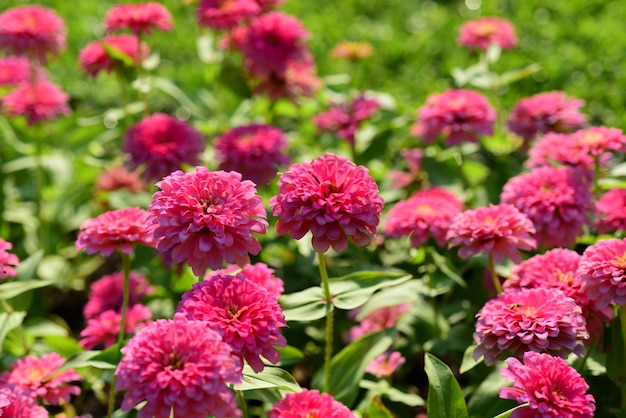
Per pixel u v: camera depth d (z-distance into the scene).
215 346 0.88
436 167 1.38
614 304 1.03
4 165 1.48
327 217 0.94
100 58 1.36
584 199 1.11
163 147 1.24
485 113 1.29
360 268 1.24
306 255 1.23
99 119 1.57
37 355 1.17
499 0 2.33
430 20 2.32
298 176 0.96
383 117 1.51
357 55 1.55
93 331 1.13
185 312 0.92
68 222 1.47
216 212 0.93
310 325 1.26
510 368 0.93
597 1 2.27
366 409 1.09
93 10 2.26
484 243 1.04
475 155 1.50
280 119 1.71
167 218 0.92
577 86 1.75
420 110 1.32
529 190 1.12
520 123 1.32
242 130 1.27
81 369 1.18
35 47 1.39
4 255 1.02
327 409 0.93
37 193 1.45
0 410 0.96
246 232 0.93
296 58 1.39
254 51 1.37
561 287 1.02
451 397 0.96
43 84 1.43
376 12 2.41
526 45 2.00
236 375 0.88
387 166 1.51
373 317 1.20
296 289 1.28
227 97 1.60
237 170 1.25
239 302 0.92
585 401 0.91
